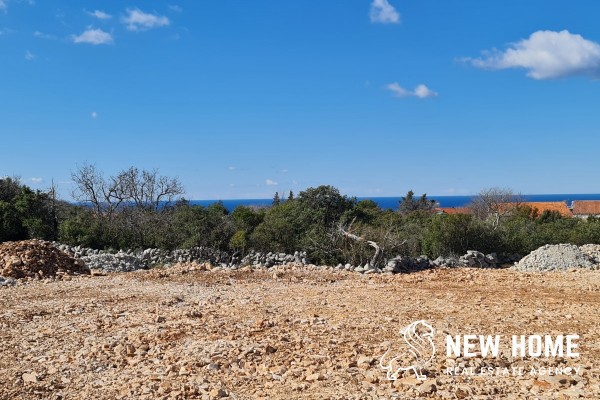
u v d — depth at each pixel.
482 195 39.69
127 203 29.36
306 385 5.71
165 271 14.68
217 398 5.46
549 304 10.32
